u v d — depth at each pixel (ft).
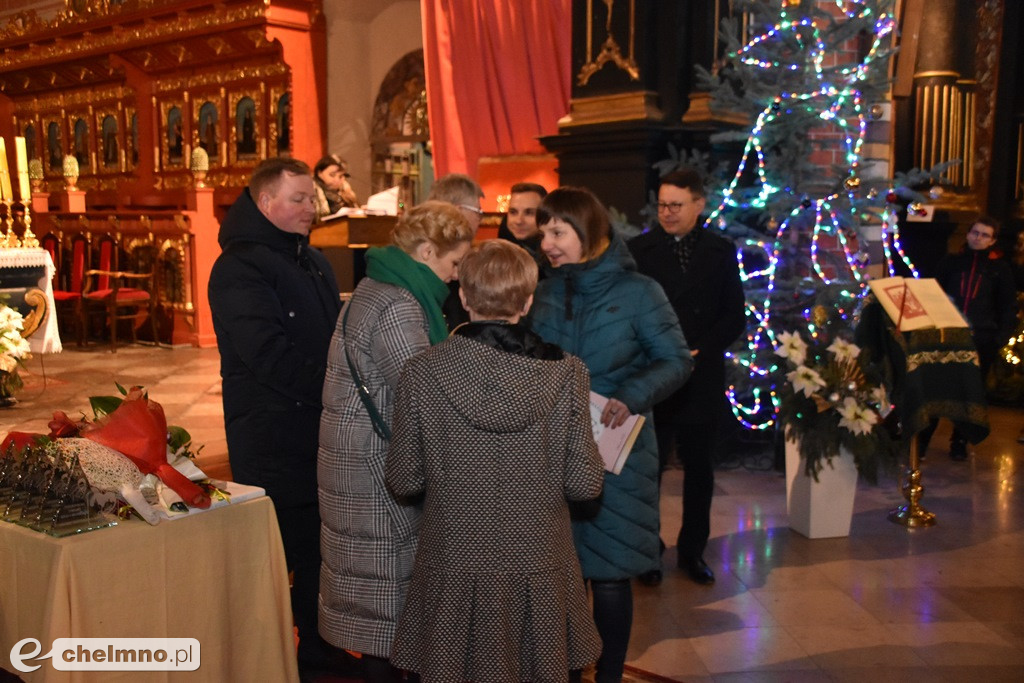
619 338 8.81
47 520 7.34
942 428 22.52
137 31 37.91
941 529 15.01
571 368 7.05
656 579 12.60
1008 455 19.90
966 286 20.85
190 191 30.91
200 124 38.34
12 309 22.17
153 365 27.43
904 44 23.52
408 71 34.50
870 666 10.34
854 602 12.10
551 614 6.92
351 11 34.86
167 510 7.57
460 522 6.86
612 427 8.36
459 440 6.81
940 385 14.99
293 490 9.45
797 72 17.24
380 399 7.84
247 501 8.11
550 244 8.85
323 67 34.58
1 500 7.77
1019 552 13.97
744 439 18.99
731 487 17.31
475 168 29.50
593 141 19.01
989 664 10.40
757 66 17.67
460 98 29.32
